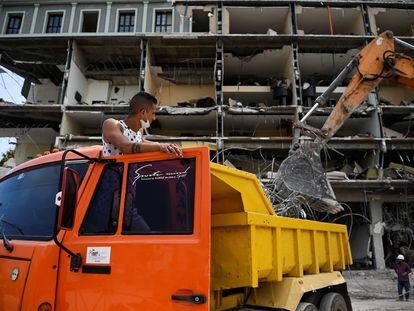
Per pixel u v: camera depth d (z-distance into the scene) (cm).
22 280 251
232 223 313
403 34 2391
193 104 2097
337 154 1997
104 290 245
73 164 312
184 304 226
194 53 2161
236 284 305
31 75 2350
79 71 2114
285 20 2217
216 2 2139
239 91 2014
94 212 279
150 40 2059
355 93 691
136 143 282
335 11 2155
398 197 1825
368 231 1834
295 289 359
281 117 1961
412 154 2020
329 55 2078
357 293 1152
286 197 591
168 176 268
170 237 246
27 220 298
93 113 1914
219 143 1794
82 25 2400
